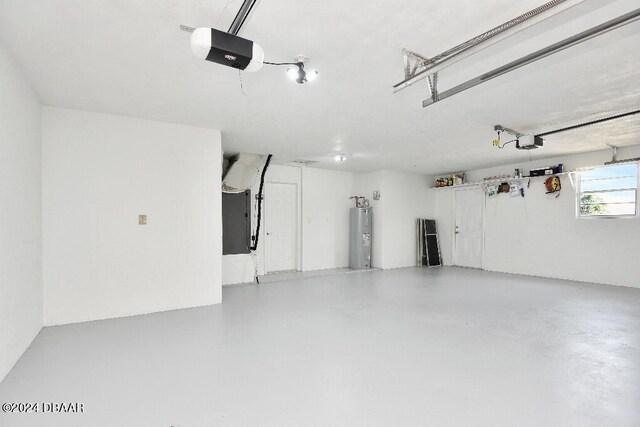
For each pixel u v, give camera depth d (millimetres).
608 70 2764
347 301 4758
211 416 1991
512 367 2641
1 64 2354
